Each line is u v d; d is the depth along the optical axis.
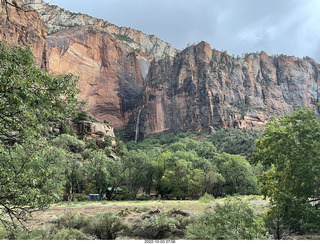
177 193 52.75
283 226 12.12
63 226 16.08
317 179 13.89
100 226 14.50
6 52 6.65
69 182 46.16
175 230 14.55
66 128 78.88
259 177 17.30
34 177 6.62
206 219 12.84
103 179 50.66
